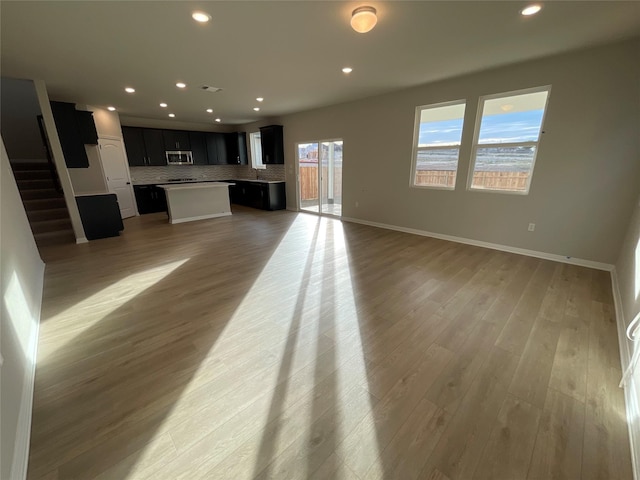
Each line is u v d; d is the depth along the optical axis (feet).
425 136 15.90
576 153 11.23
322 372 6.01
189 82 13.85
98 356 6.51
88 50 9.87
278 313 8.32
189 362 6.31
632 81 9.82
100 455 4.30
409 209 17.24
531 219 12.81
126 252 13.97
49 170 19.39
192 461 4.24
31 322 7.20
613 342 6.88
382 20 8.02
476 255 13.17
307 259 12.84
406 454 4.33
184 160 26.96
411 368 6.11
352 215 20.58
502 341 6.97
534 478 4.00
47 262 12.57
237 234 17.39
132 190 23.18
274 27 8.37
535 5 7.34
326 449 4.41
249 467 4.15
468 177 14.42
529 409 5.08
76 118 16.43
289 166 25.11
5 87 20.02
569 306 8.52
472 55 10.77
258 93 16.19
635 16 7.98
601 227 11.16
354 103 18.54
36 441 4.50
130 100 17.57
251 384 5.69
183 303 8.92
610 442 4.46
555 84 11.21
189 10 7.41
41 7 7.14
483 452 4.34
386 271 11.35
